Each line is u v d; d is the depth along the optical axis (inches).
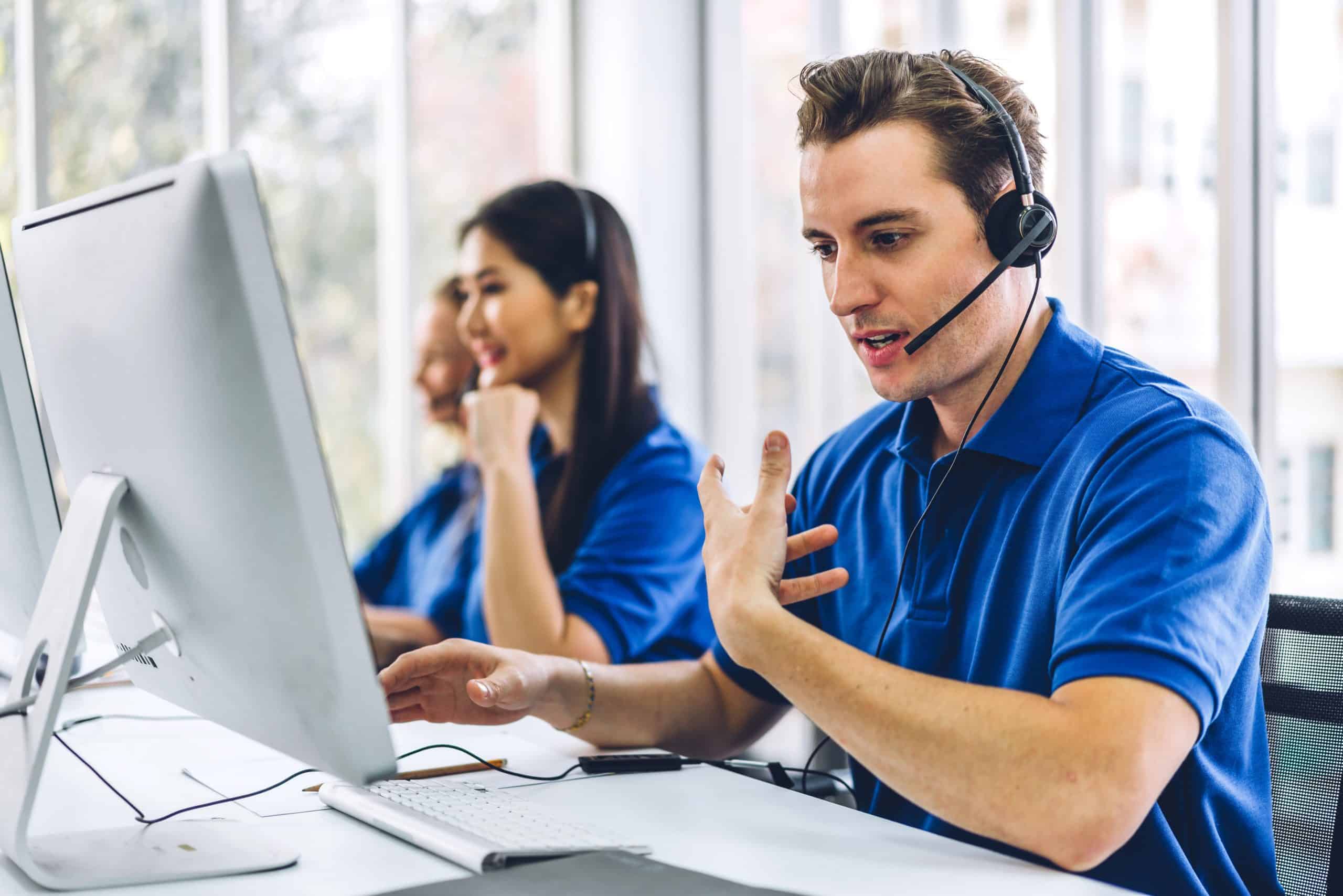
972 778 29.7
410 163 107.4
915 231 38.7
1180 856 34.6
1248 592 33.8
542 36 115.4
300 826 33.4
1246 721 37.2
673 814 35.0
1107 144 80.4
